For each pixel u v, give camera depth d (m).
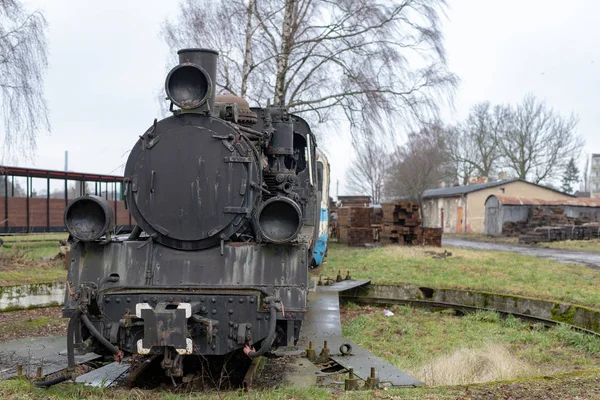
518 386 4.68
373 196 53.12
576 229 27.89
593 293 9.99
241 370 5.63
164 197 5.37
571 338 7.68
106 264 5.26
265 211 5.21
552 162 49.47
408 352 7.21
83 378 5.45
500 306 9.48
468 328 8.62
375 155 20.58
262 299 5.04
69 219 5.20
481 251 19.88
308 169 7.49
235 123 5.98
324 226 13.77
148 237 5.69
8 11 14.42
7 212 19.38
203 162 5.36
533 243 26.66
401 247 19.91
